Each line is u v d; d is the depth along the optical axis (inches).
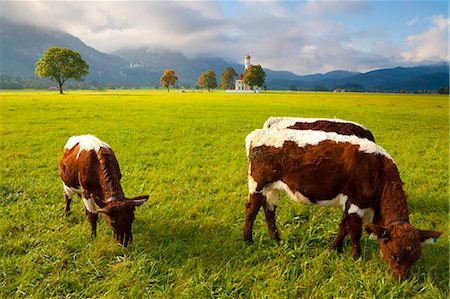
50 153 523.8
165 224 273.9
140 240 242.7
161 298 183.9
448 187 370.3
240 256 224.8
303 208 303.0
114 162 257.8
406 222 199.9
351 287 192.5
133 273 201.3
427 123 965.8
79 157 253.1
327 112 1259.8
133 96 2497.5
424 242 186.2
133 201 223.0
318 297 185.8
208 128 809.5
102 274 205.2
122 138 652.7
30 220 272.5
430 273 203.5
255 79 4579.2
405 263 186.1
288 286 192.9
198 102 1779.0
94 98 2065.7
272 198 249.3
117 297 182.2
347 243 244.8
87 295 186.9
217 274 201.6
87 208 249.3
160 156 514.0
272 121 345.4
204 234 256.1
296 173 222.5
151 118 993.5
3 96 2237.9
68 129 762.8
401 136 732.0
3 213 283.4
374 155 210.7
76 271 205.6
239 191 354.9
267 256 225.3
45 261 214.1
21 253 227.5
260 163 234.4
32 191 339.3
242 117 1055.0
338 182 214.1
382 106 1653.5
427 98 2775.6
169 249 228.5
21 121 879.7
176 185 374.9
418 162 489.4
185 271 207.5
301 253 230.8
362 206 213.6
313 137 224.4
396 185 206.7
